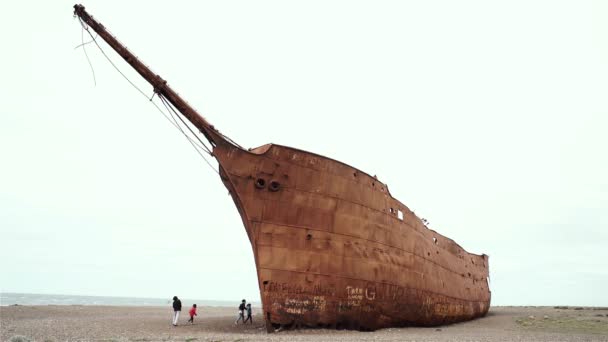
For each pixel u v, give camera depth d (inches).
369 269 679.1
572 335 676.7
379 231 724.7
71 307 1679.4
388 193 788.0
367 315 669.3
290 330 600.1
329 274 633.6
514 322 1054.4
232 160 634.2
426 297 839.7
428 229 979.3
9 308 1384.1
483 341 548.7
